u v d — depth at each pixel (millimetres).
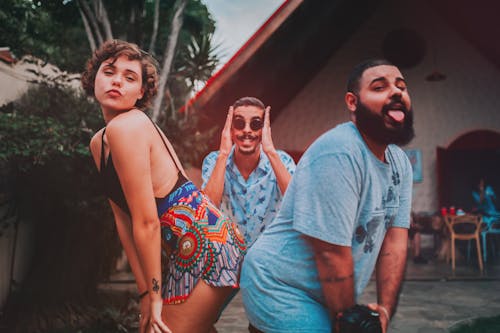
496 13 8688
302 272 1476
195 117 5645
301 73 8211
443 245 8484
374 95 1378
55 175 4496
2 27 7066
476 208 8555
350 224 1368
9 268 4582
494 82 10164
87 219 4805
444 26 10266
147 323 1514
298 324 1444
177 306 1472
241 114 2287
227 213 2387
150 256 1419
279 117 9781
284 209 1554
